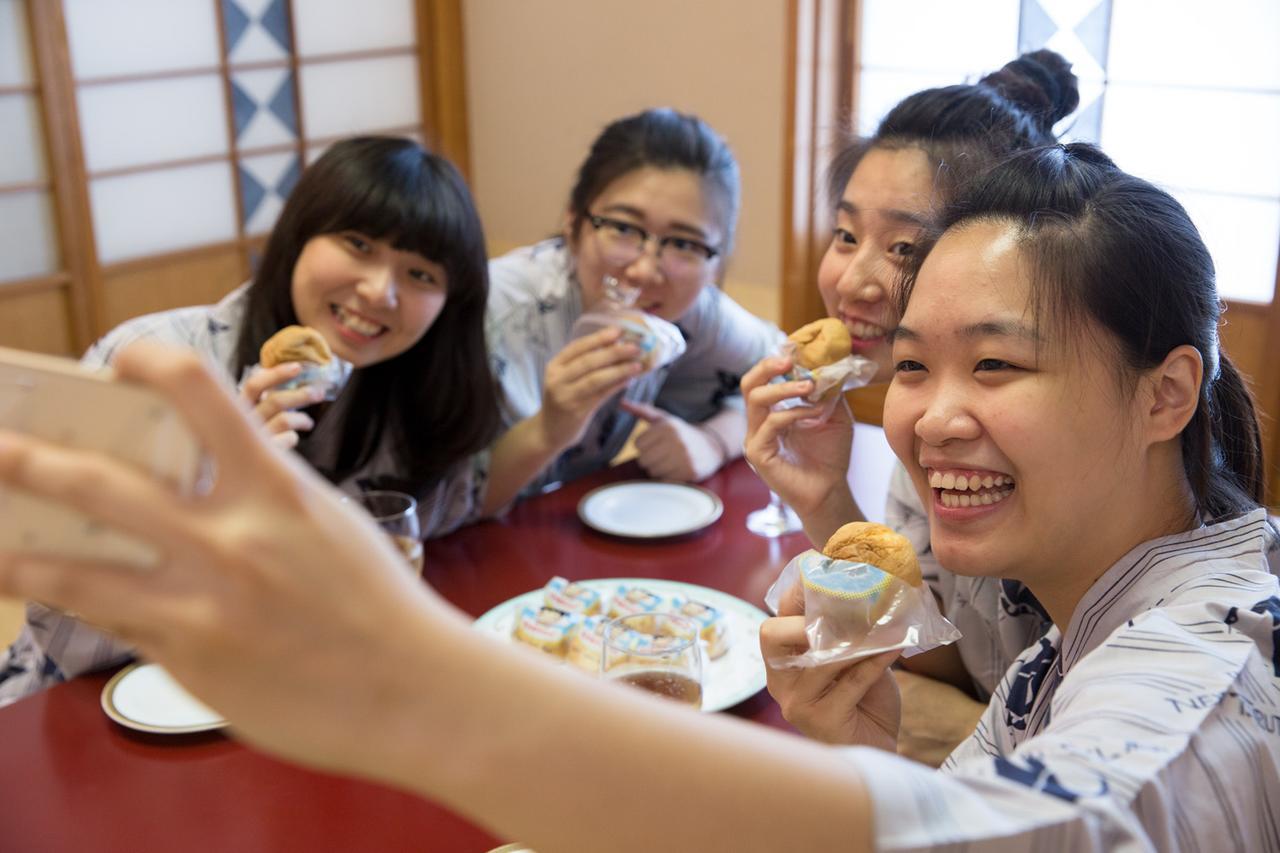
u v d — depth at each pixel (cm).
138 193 403
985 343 89
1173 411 90
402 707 50
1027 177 92
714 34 428
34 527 46
